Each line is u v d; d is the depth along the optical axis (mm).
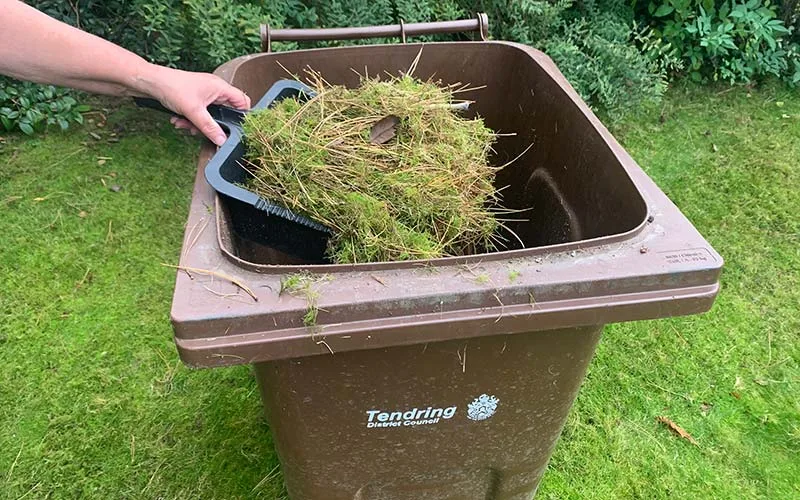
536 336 954
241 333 786
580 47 2719
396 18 2551
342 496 1166
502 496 1269
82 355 1784
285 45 2279
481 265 851
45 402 1666
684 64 3119
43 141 2492
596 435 1640
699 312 882
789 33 2990
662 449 1616
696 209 2381
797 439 1646
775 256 2189
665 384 1776
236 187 1008
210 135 1081
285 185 1080
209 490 1494
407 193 1110
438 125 1261
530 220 1446
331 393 969
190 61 2504
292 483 1171
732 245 2230
